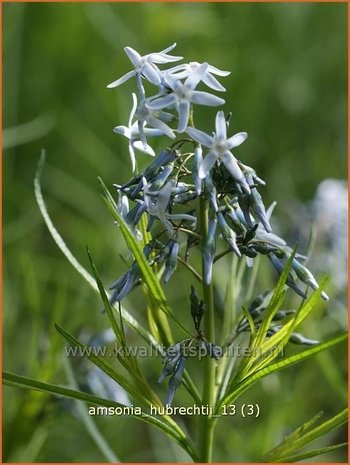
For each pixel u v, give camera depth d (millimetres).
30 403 5730
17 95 10508
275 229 7574
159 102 3541
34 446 5945
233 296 4711
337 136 11891
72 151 10602
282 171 10609
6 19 10438
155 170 3740
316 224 7445
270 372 3711
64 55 11781
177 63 11539
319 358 6180
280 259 3922
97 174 10414
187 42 11742
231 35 12383
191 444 4238
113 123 10891
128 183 3773
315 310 6930
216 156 3559
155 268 4414
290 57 12508
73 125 10703
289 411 6824
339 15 12922
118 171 9867
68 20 11883
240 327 4312
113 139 10844
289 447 4168
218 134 3549
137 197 3781
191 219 3725
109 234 8570
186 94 3543
